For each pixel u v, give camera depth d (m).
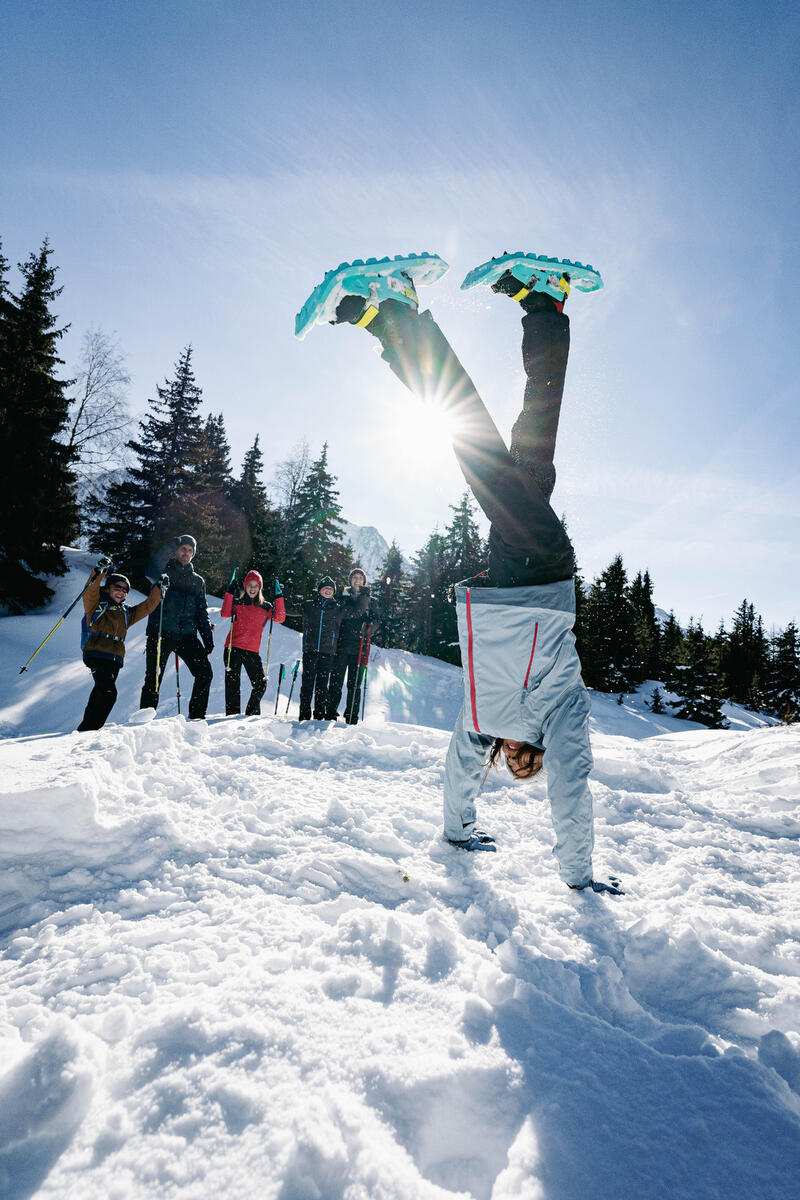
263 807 2.73
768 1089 1.17
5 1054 1.09
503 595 2.04
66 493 20.62
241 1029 1.17
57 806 2.03
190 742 3.94
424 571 34.12
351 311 1.70
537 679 2.10
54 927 1.66
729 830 3.32
